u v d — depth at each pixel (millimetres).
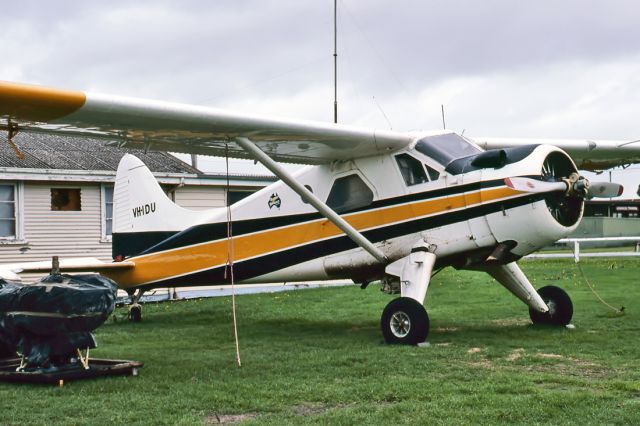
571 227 7605
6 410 4688
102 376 5746
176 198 17156
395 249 8219
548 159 7652
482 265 8094
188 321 10398
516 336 7785
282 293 14484
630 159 10930
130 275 10734
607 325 8492
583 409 4434
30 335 5707
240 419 4457
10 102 5914
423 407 4555
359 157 8570
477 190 7617
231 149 8344
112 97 6352
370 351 6938
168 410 4652
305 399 4914
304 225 9008
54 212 15602
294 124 7438
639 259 19141
